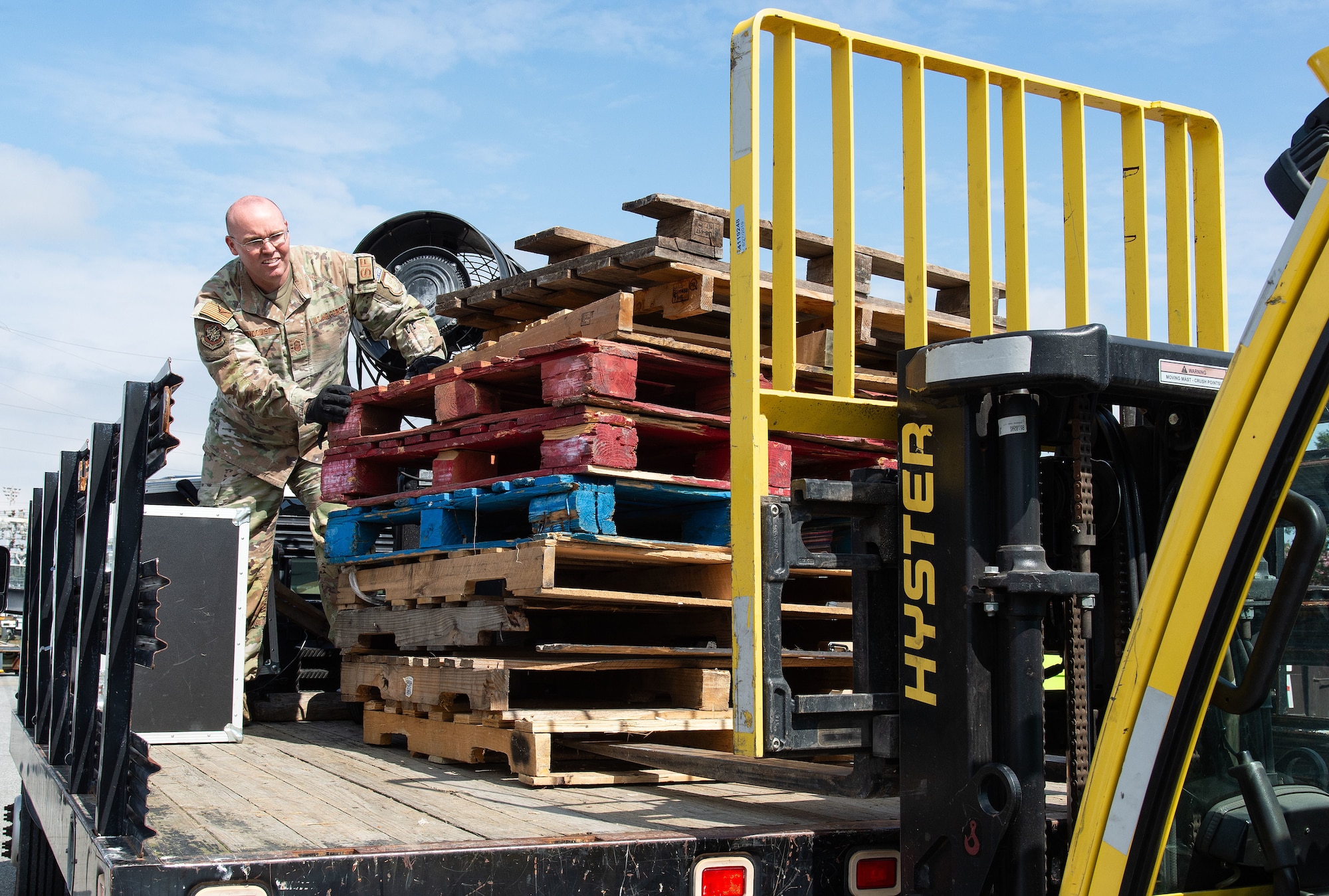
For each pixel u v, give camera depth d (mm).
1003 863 1943
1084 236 2678
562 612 4227
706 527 3807
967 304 4262
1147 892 1657
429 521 4051
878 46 2516
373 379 6324
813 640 4215
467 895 1979
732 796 2949
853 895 2244
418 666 3799
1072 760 2031
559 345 3498
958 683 2035
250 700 4949
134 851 1952
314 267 5582
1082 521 2059
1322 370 1530
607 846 2078
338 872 1906
